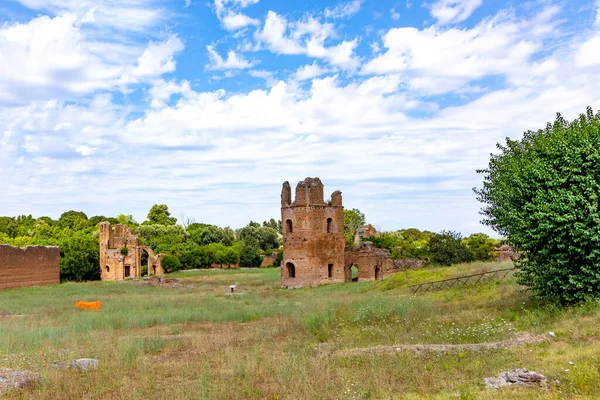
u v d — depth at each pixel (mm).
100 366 18172
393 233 118188
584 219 20922
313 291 52812
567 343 17594
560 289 22547
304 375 15820
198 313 33250
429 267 56688
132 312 34406
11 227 121312
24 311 37156
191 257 103938
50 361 18859
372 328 23875
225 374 17078
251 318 31516
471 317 24344
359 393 14211
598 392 12781
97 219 148250
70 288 62469
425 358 17688
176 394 14461
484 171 33594
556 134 23562
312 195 62156
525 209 23234
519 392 13289
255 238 128250
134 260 89562
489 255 61188
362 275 64875
